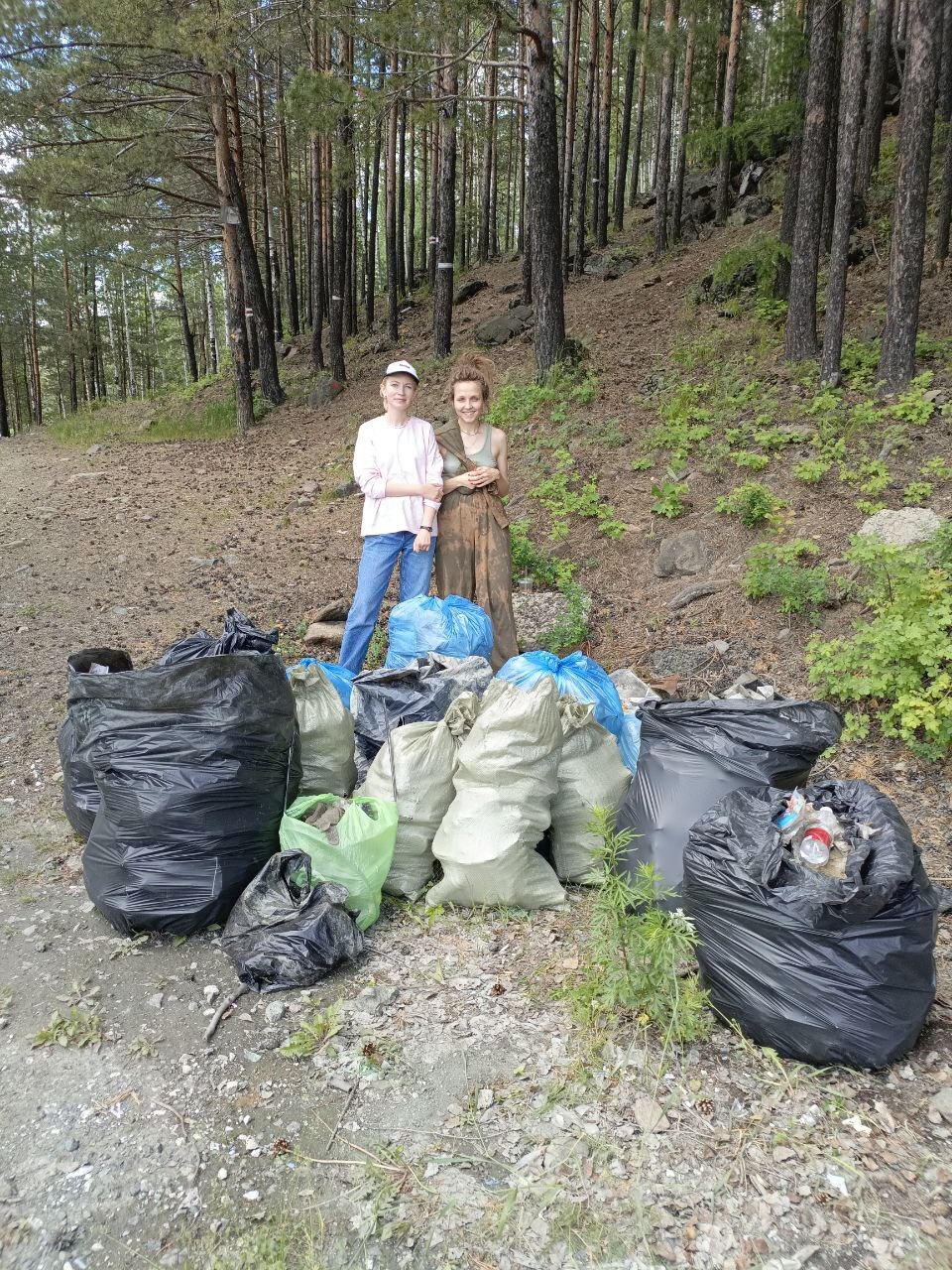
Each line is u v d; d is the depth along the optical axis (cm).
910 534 586
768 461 762
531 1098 244
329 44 1700
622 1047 261
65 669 575
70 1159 225
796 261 952
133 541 915
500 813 321
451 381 491
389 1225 206
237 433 1598
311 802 337
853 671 483
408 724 360
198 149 1759
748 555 632
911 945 245
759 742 325
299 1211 212
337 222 2117
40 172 1388
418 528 485
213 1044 266
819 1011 245
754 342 1070
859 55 781
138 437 1742
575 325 1470
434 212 2052
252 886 306
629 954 271
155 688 311
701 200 1930
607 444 908
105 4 1179
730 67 1603
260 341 1775
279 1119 239
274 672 328
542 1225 206
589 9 2062
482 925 322
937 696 436
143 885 307
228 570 806
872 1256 196
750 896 252
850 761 436
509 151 2620
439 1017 276
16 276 3400
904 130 770
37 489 1216
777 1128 231
